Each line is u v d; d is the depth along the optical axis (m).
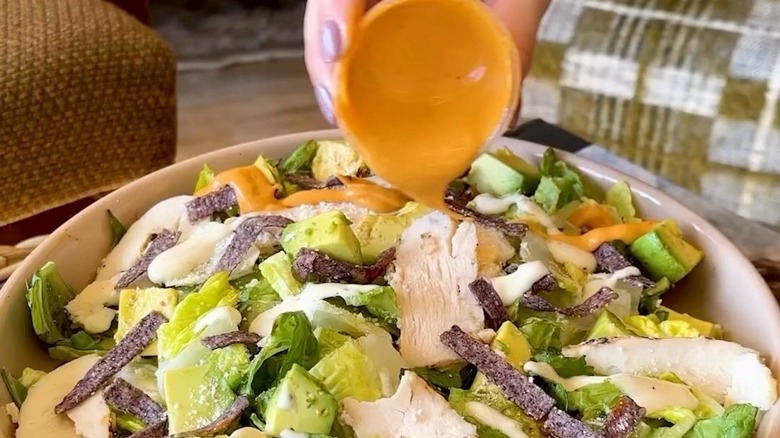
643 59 0.66
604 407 0.30
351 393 0.29
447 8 0.28
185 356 0.31
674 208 0.40
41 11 0.69
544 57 0.70
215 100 1.10
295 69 1.17
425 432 0.28
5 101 0.63
